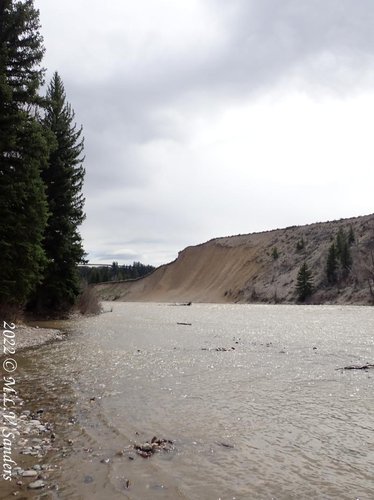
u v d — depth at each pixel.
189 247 174.75
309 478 6.63
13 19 25.30
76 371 15.21
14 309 29.94
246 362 17.42
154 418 9.63
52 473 6.66
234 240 159.25
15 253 25.92
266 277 122.62
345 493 6.14
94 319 45.22
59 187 38.91
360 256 96.00
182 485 6.34
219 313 62.41
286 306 84.56
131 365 16.56
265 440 8.29
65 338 26.11
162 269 177.75
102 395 11.70
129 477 6.58
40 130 27.05
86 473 6.68
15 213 25.67
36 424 9.03
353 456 7.49
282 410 10.32
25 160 25.98
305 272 99.88
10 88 24.16
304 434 8.62
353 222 124.44
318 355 19.28
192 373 14.99
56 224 38.50
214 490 6.21
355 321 41.75
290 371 15.41
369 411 10.20
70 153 40.00
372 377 14.21
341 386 12.91
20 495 5.91
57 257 39.12
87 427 8.95
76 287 42.25
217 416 9.82
